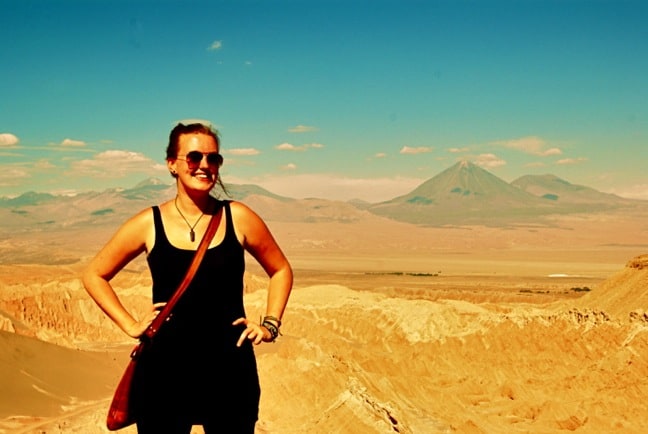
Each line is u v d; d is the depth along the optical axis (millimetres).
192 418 6117
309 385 51312
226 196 6578
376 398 49406
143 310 114500
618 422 57281
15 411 45938
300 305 118000
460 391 67375
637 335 68812
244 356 6223
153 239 6270
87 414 47281
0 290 113438
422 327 99688
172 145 6344
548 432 56000
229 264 6227
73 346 91000
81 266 191000
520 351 78938
